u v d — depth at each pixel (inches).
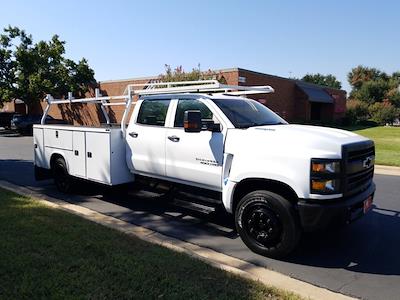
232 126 217.3
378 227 248.5
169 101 253.4
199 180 232.2
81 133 297.9
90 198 320.2
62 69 1259.2
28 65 1227.9
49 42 1273.4
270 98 1238.3
